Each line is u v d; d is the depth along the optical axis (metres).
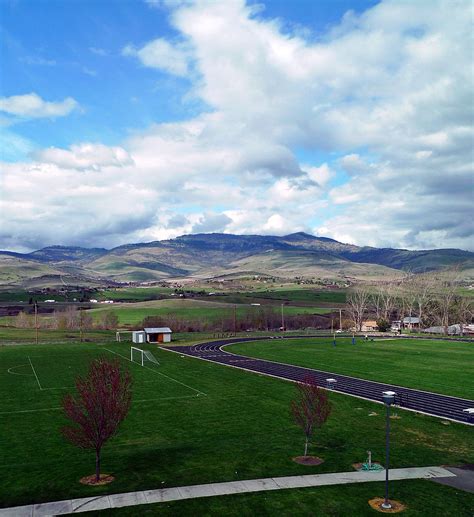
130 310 192.38
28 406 50.25
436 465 30.20
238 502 23.98
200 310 191.88
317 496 24.80
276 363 81.56
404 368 75.00
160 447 34.72
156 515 22.47
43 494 24.97
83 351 99.06
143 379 66.44
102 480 26.97
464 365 77.81
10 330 146.75
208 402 51.69
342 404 49.69
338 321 183.38
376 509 23.38
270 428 40.94
